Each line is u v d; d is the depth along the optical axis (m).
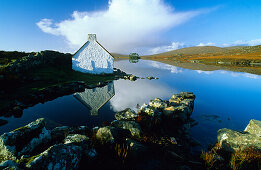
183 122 11.55
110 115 12.37
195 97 19.34
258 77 36.47
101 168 4.78
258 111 14.45
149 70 53.78
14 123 10.15
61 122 10.71
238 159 5.70
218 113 13.86
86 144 5.15
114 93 19.84
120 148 6.00
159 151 6.58
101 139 6.23
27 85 17.73
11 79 16.47
